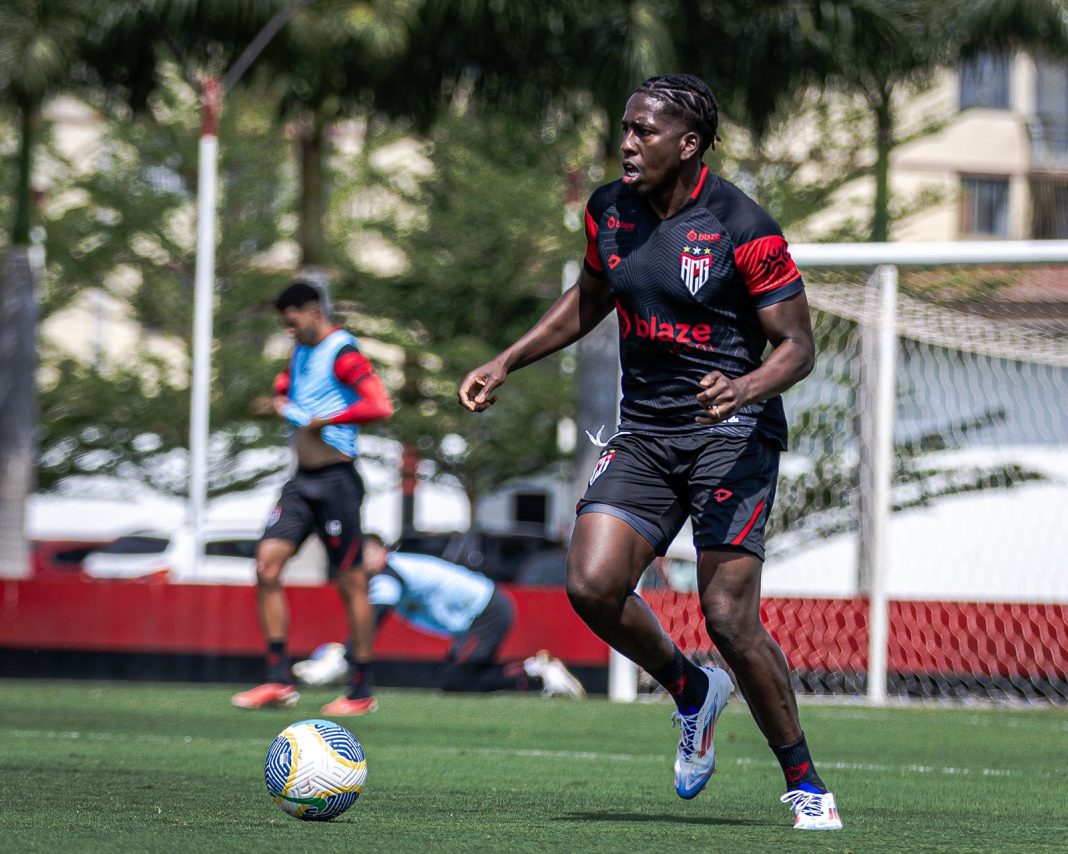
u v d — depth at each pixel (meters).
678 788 15.52
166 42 59.44
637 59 55.09
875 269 40.25
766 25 58.34
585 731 28.17
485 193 89.75
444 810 15.91
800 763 14.85
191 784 17.72
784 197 85.81
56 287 98.06
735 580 14.35
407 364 95.25
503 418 94.19
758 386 13.47
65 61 59.25
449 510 123.06
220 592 38.94
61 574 93.19
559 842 13.19
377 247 97.38
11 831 13.26
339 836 13.31
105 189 94.94
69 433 96.38
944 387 59.12
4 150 95.69
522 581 68.56
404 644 38.62
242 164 96.31
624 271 14.65
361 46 58.34
